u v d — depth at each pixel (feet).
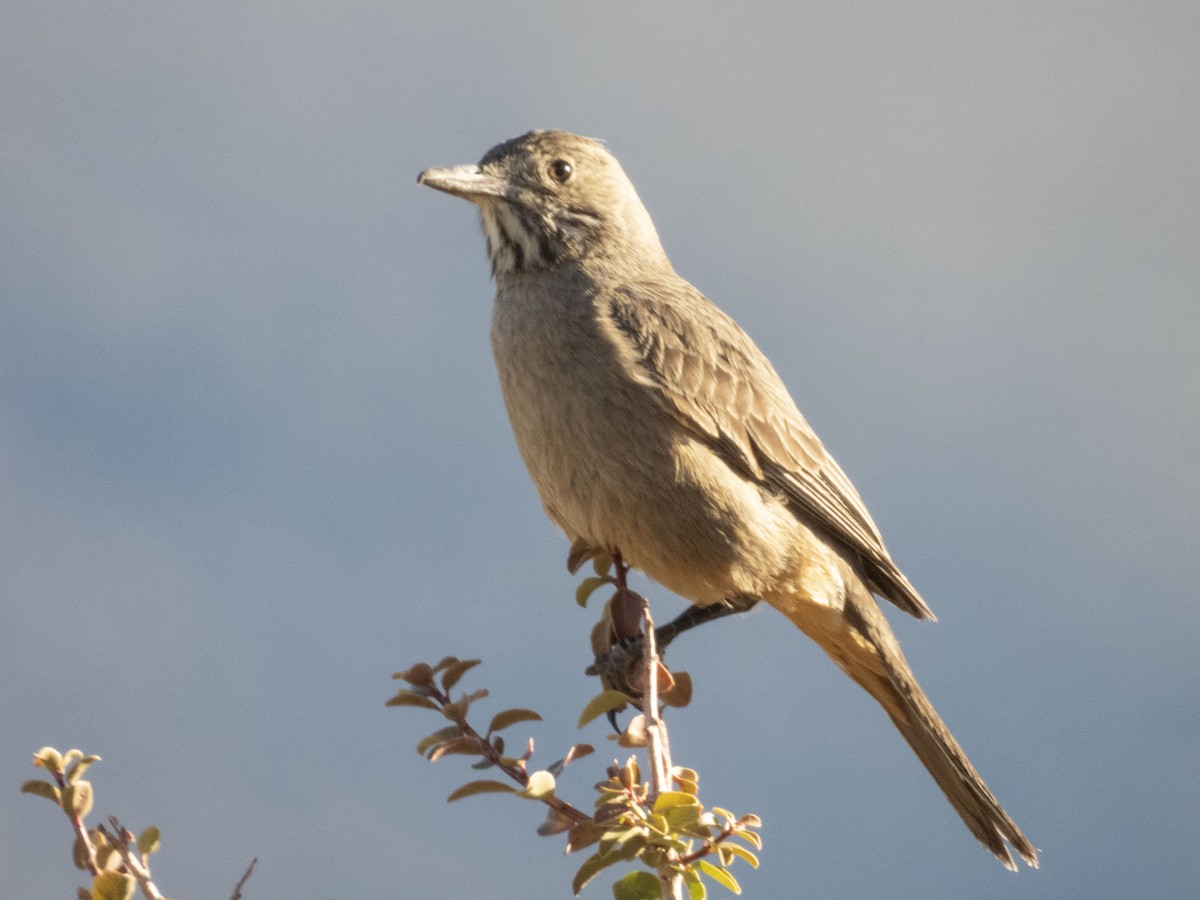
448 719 21.50
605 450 33.81
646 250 38.19
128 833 20.01
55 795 19.58
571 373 34.22
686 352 34.83
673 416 34.22
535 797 20.27
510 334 35.55
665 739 22.43
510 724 21.44
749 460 35.12
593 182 37.50
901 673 36.52
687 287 37.83
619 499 33.91
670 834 19.83
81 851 19.40
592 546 35.17
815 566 35.76
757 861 20.02
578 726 22.35
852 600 36.32
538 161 37.06
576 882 20.04
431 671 21.59
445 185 36.45
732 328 36.94
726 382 35.27
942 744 36.58
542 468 34.60
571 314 35.01
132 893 18.72
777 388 36.73
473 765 21.18
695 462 34.14
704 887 20.70
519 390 34.91
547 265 36.45
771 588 35.47
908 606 38.58
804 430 36.52
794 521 35.81
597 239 37.11
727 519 34.35
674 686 24.27
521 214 36.73
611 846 19.84
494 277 37.19
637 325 34.76
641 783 21.26
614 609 26.40
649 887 20.83
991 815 36.55
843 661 37.14
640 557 34.58
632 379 34.01
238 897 19.72
